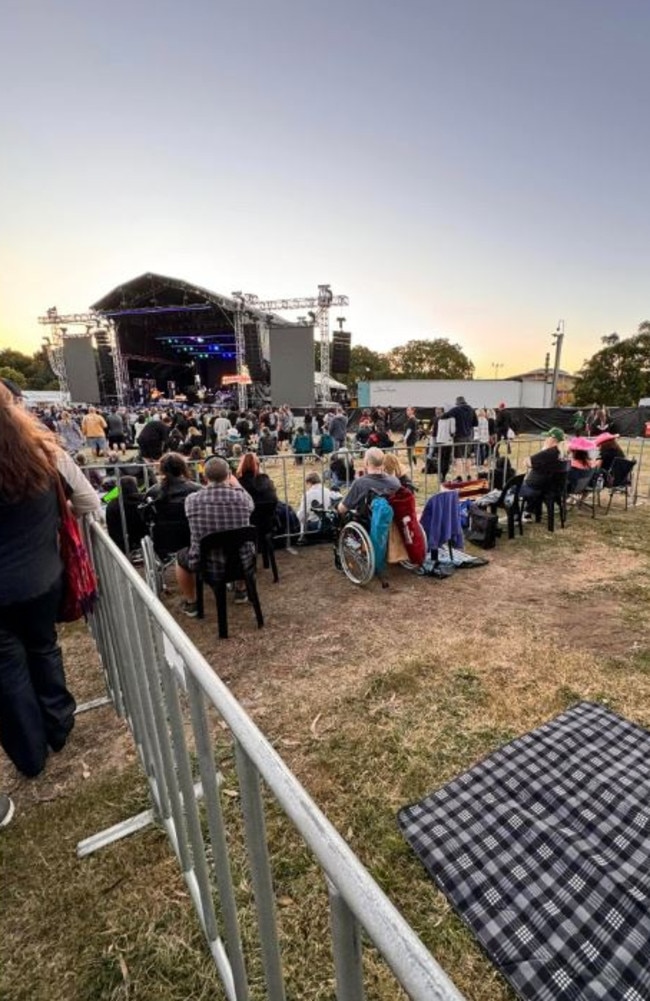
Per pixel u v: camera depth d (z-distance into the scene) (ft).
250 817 2.53
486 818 5.82
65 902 4.99
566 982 4.10
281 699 8.49
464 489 17.54
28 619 5.99
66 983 4.29
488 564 15.11
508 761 6.77
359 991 1.90
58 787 6.46
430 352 209.56
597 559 15.47
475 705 8.21
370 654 9.92
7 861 5.43
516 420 65.10
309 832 1.83
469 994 4.14
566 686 8.70
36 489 5.24
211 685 2.72
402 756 7.06
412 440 40.40
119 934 4.68
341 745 7.32
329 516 15.66
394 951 1.35
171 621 3.61
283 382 69.51
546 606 12.08
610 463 22.94
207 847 5.63
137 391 98.48
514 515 18.28
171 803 4.69
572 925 4.54
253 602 11.01
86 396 84.64
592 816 5.78
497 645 10.19
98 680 8.97
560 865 5.15
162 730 4.55
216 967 4.31
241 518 10.68
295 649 10.17
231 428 46.88
